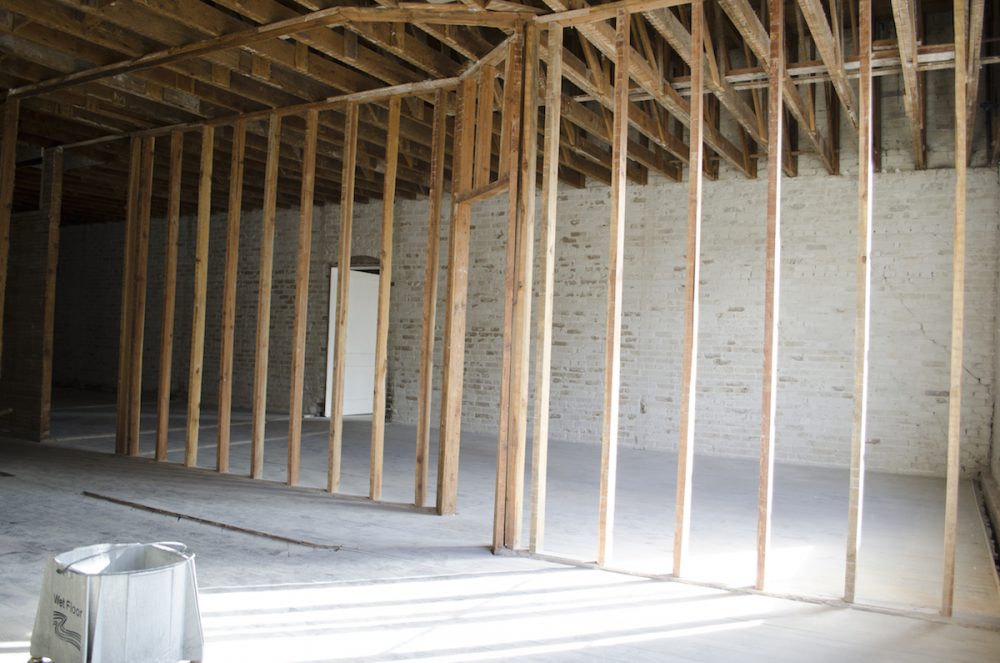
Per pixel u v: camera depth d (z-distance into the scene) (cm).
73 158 862
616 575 414
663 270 964
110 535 462
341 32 576
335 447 621
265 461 776
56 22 543
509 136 478
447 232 1134
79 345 1535
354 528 503
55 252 838
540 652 302
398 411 1169
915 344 821
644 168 976
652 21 504
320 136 839
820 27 515
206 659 285
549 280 460
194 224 1385
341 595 366
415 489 620
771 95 396
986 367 791
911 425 820
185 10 531
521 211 465
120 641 250
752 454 902
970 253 800
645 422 966
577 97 748
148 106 737
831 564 453
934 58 589
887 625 343
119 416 775
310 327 1253
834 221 863
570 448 950
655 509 598
